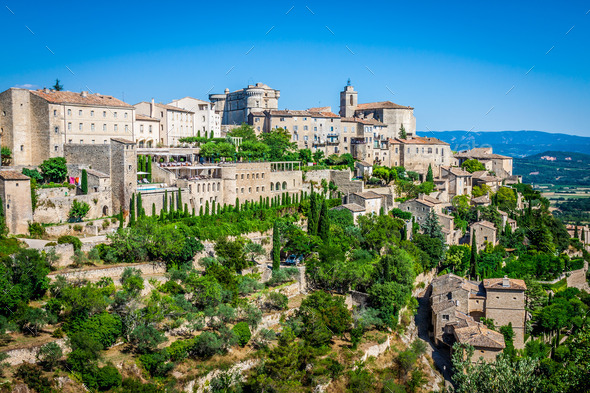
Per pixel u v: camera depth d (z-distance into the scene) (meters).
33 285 91.38
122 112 164.75
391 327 122.06
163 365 87.75
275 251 125.75
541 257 175.88
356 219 167.62
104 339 87.94
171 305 96.00
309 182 185.00
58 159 139.25
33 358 81.56
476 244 177.50
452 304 128.62
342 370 102.94
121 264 109.69
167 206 139.25
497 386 98.94
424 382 111.69
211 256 123.75
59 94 152.38
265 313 109.81
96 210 132.88
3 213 112.62
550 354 141.25
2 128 146.00
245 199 162.00
